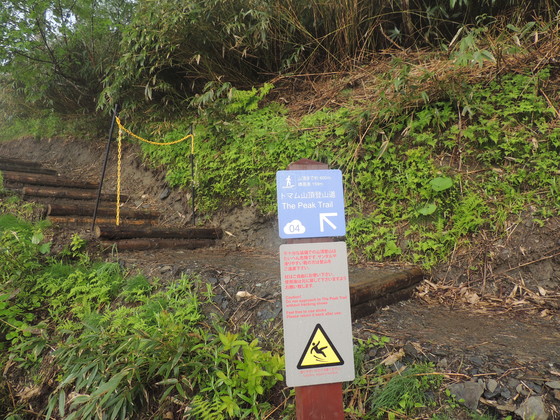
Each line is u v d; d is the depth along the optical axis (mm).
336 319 1649
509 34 4207
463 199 3572
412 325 2684
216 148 5359
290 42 5402
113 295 3225
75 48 7289
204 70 5895
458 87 3836
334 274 1661
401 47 5105
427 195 3664
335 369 1638
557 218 3227
